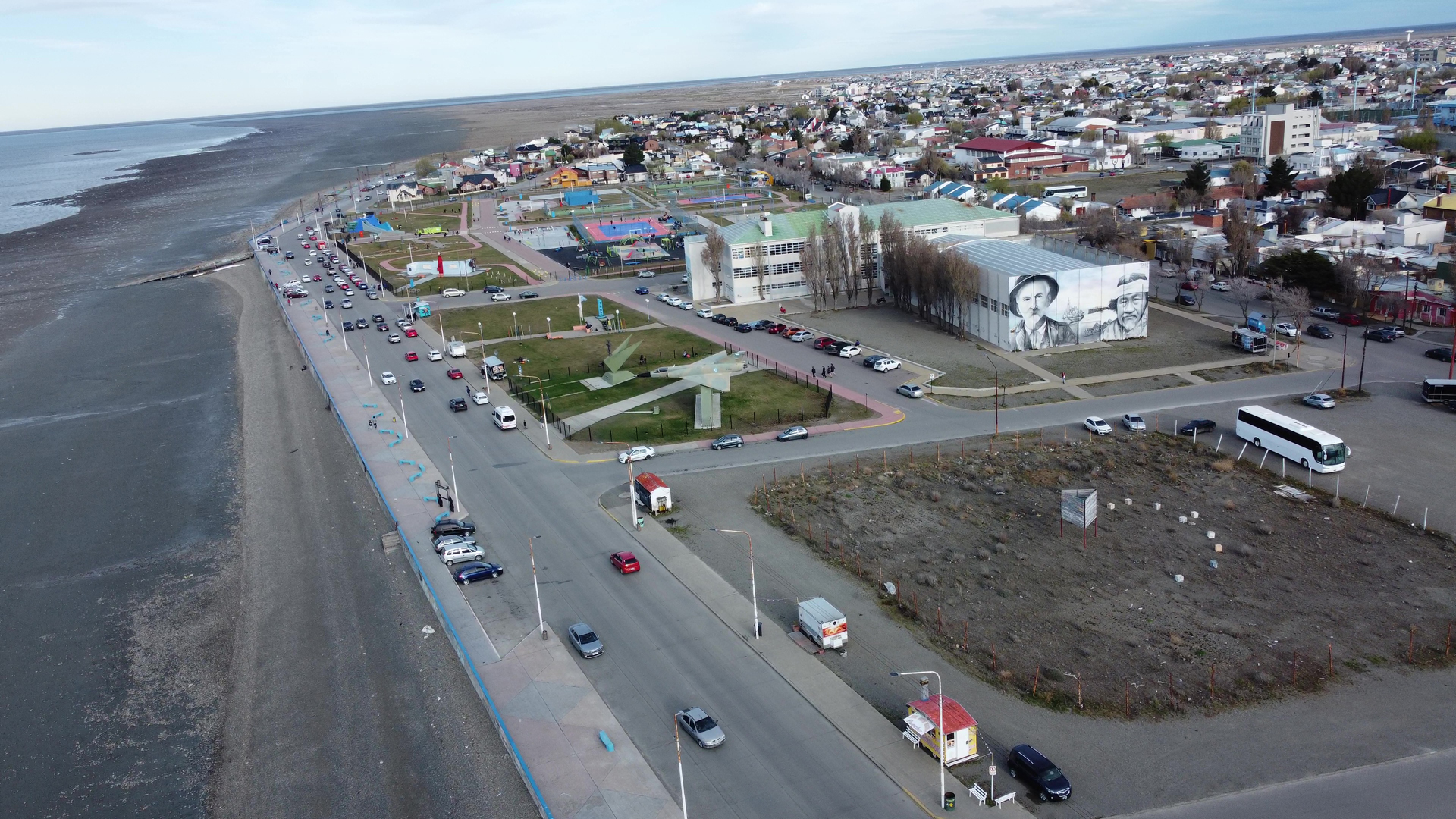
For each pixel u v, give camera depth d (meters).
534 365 142.12
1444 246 167.62
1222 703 59.38
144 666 73.00
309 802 56.62
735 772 55.19
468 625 72.06
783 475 97.81
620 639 69.38
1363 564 75.19
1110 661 64.00
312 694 67.25
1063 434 105.56
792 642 68.00
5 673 73.19
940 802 51.81
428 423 118.25
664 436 110.31
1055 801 51.59
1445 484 88.25
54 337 179.88
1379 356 126.25
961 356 136.38
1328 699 59.19
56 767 62.12
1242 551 77.56
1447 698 58.78
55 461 116.81
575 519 89.38
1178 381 120.81
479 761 58.75
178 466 113.25
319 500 99.44
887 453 102.50
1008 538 81.94
